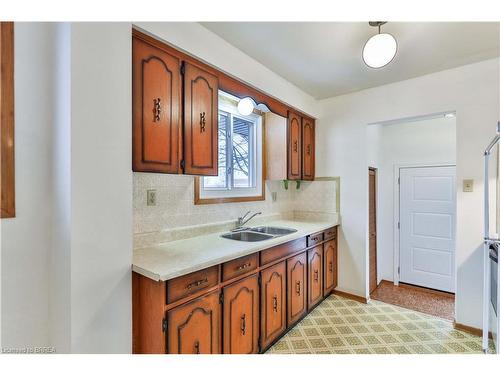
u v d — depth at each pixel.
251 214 2.82
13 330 1.22
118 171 1.36
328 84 2.74
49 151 1.31
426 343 2.09
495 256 1.94
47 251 1.31
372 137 3.28
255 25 1.74
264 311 1.94
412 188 3.50
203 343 1.47
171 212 2.01
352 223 2.99
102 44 1.29
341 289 3.07
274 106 2.54
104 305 1.30
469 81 2.28
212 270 1.54
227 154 2.69
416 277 3.46
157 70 1.54
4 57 1.20
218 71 1.93
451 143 3.23
